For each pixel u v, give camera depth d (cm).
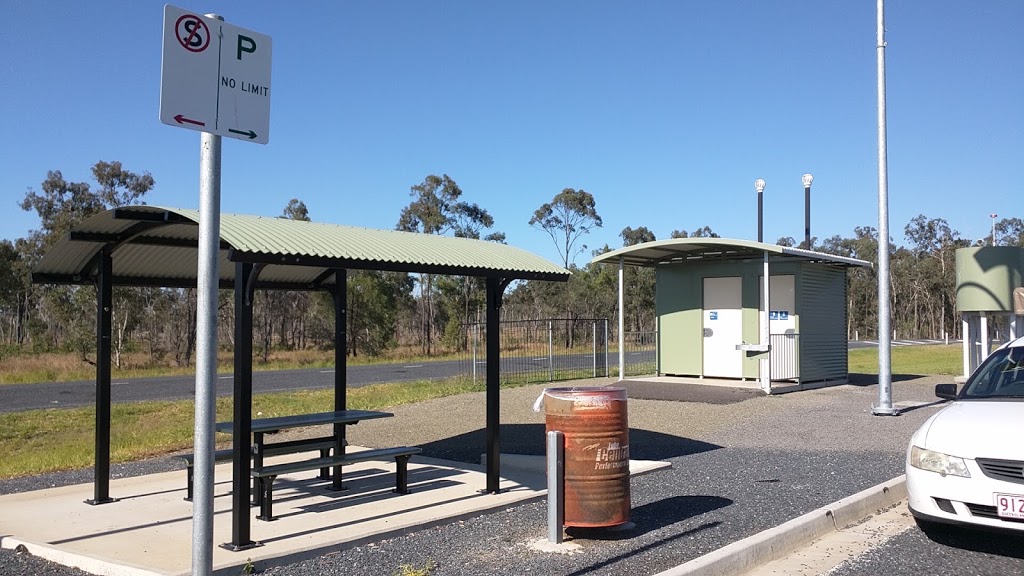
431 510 729
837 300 1978
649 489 822
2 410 1684
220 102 367
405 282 4891
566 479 628
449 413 1505
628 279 5212
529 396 1770
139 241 762
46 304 3925
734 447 1094
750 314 1869
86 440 1268
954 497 584
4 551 621
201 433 354
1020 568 552
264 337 4134
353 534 638
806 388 1822
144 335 3900
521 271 829
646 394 1683
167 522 703
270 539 628
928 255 8056
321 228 768
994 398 697
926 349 4506
